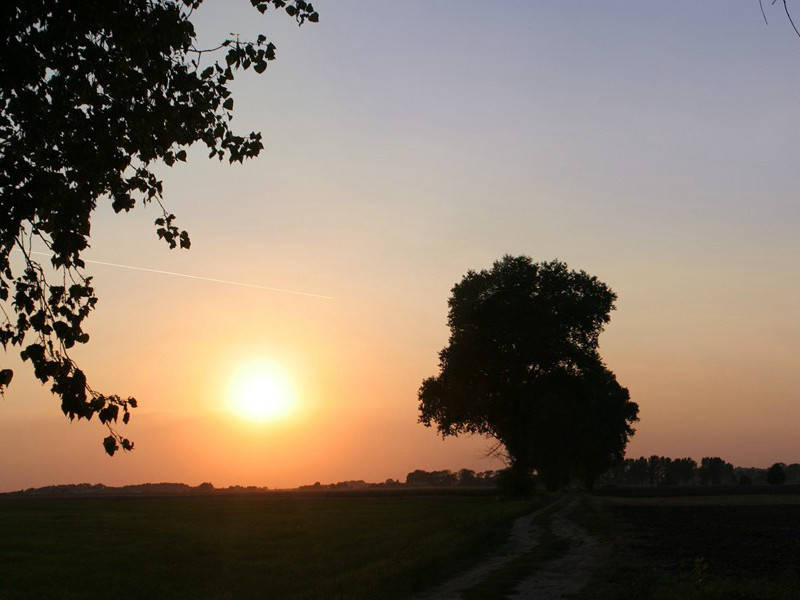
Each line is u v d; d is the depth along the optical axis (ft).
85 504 359.05
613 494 382.42
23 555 120.57
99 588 85.15
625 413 371.76
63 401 31.45
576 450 302.45
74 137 34.86
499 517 138.82
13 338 33.17
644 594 54.75
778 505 238.68
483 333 247.50
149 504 351.67
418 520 171.22
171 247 38.55
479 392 247.91
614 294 257.55
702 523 145.89
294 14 37.86
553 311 248.73
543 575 69.46
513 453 258.78
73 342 33.45
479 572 74.02
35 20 32.76
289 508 285.64
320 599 61.46
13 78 31.14
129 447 32.09
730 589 55.72
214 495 570.05
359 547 112.57
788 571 68.33
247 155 39.17
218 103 38.09
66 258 33.71
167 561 108.06
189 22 35.22
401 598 59.72
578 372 251.80
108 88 35.04
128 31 34.22
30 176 32.71
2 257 32.55
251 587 75.46
